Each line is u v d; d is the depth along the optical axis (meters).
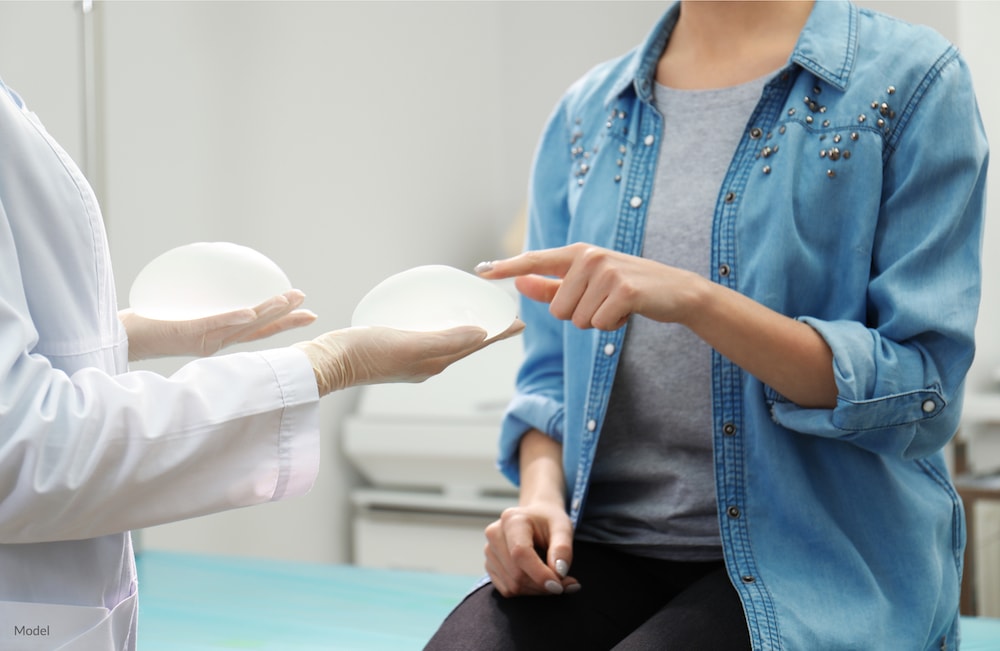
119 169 2.34
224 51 2.64
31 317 1.00
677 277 1.15
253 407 0.99
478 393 2.94
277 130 2.79
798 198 1.25
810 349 1.16
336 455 3.09
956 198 1.20
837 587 1.18
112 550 1.05
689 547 1.29
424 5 3.31
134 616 1.09
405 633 1.85
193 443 0.96
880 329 1.20
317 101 2.92
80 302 1.03
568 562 1.26
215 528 2.72
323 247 2.94
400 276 1.16
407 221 3.25
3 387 0.90
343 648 1.78
